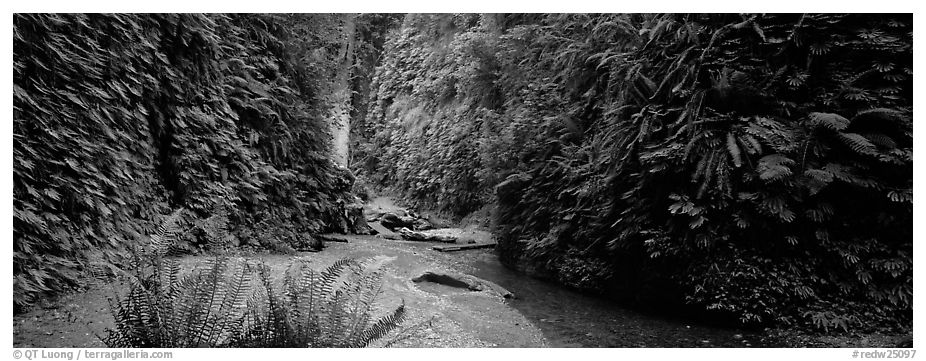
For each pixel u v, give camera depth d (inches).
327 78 365.7
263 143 293.0
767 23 191.3
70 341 123.0
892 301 161.8
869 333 162.7
